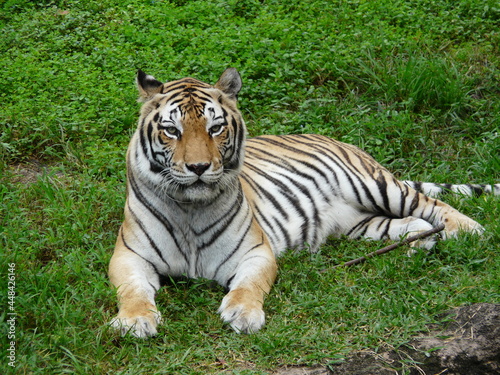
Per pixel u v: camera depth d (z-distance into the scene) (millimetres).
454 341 6746
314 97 12016
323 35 13453
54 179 9680
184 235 7512
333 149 9539
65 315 6660
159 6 14531
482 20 14453
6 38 13242
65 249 8281
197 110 7145
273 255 7906
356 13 14320
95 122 10930
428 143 11266
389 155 11062
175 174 7070
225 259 7613
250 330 6777
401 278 7805
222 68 12094
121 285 7141
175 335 6715
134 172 7539
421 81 12109
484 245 8359
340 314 7121
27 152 10375
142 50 12883
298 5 14750
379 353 6609
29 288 7012
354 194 9219
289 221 8703
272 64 12422
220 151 7227
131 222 7531
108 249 8273
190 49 12719
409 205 9188
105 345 6469
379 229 9133
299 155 9281
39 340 6406
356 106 12031
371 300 7426
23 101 11094
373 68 12586
